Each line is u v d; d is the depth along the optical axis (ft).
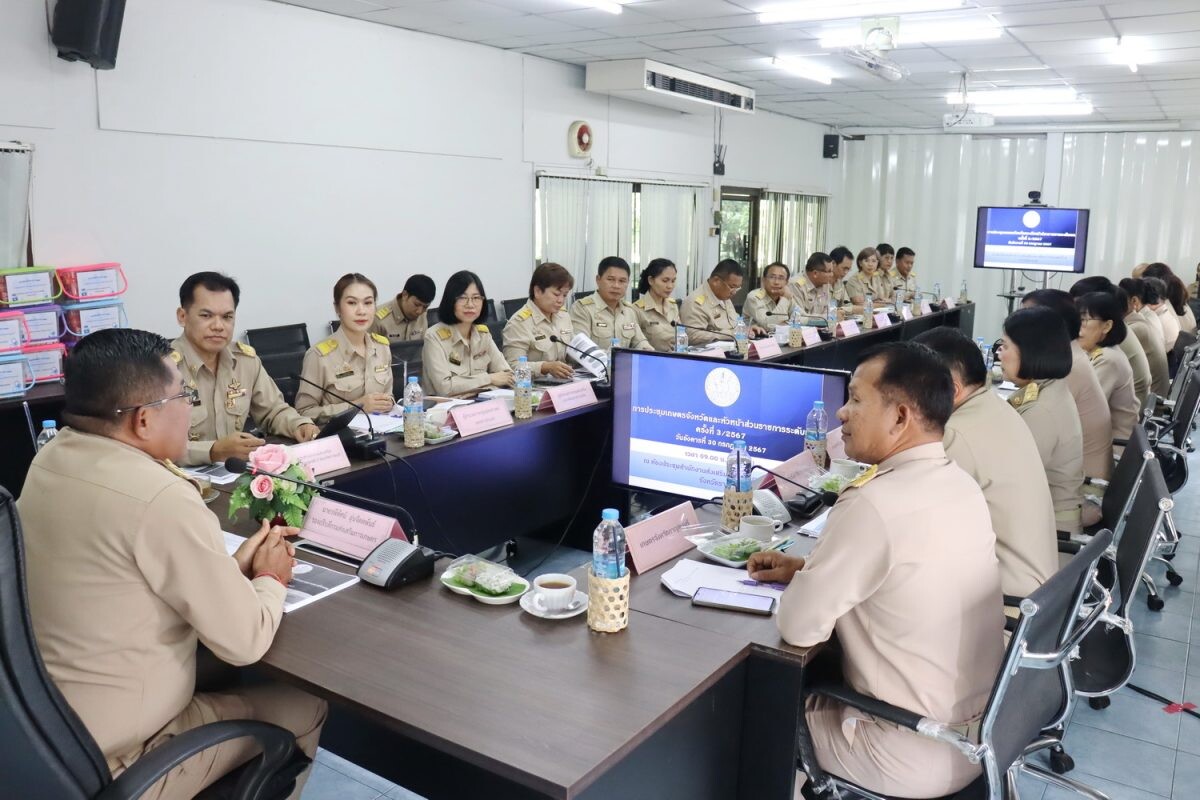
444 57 19.07
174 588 4.43
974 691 4.97
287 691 5.36
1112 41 17.98
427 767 5.58
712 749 5.15
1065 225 29.66
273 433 10.12
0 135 12.38
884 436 5.11
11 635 3.59
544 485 12.39
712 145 28.27
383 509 7.76
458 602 5.58
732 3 15.76
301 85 16.35
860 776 5.14
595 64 22.17
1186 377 13.14
